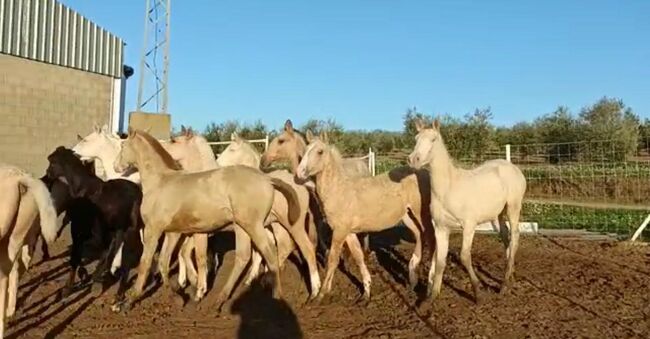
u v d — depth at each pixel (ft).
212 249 33.22
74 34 61.93
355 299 27.27
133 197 29.99
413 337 21.22
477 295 25.80
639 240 44.11
